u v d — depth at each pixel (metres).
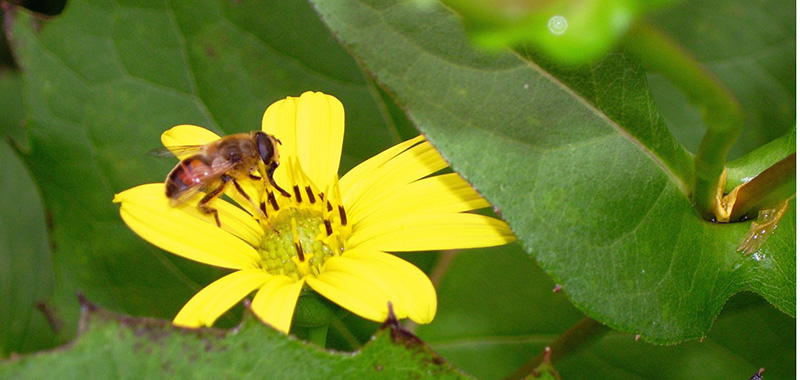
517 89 0.23
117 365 0.22
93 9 0.28
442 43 0.23
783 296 0.24
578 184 0.23
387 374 0.23
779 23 0.29
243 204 0.26
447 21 0.23
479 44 0.14
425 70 0.23
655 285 0.23
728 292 0.24
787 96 0.29
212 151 0.26
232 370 0.22
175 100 0.28
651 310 0.23
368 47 0.23
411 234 0.24
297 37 0.28
